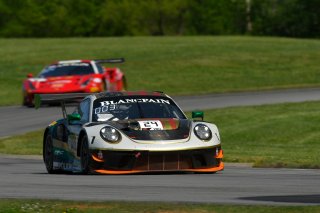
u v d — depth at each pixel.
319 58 140.50
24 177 34.53
